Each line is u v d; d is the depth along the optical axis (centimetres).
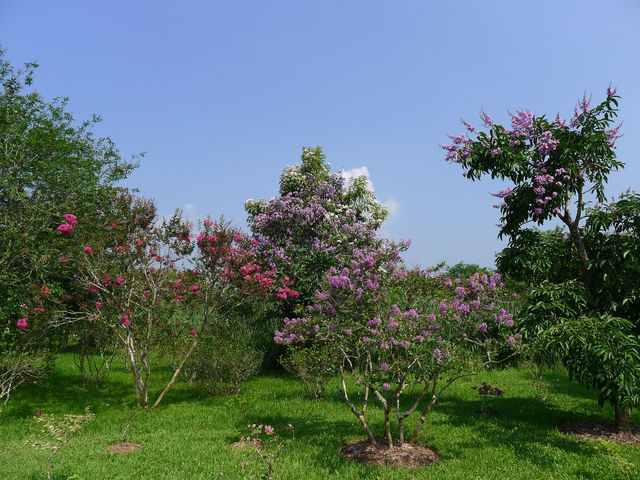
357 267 737
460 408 921
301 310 768
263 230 1623
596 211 754
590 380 708
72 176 1191
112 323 966
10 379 922
